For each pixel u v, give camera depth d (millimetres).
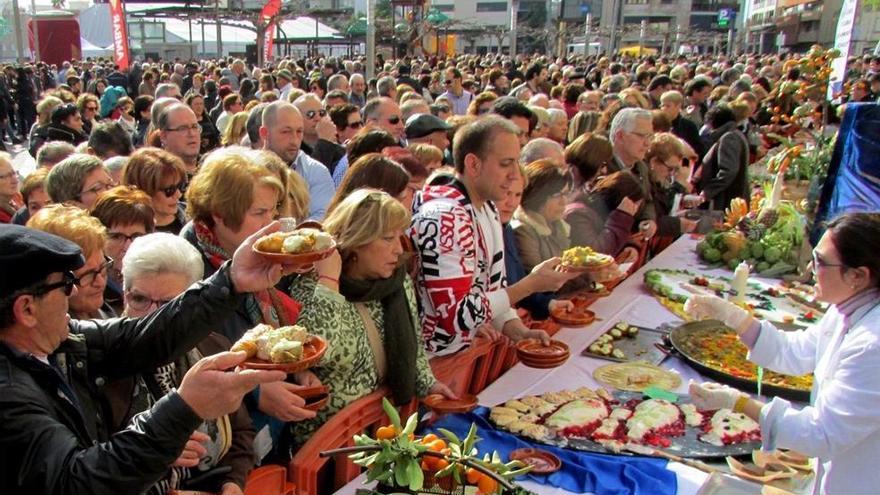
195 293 1650
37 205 3480
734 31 47625
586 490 2021
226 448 1882
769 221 4551
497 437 2279
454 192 2596
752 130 7895
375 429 2236
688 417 2426
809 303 3811
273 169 3055
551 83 12445
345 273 2180
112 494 1189
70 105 7125
